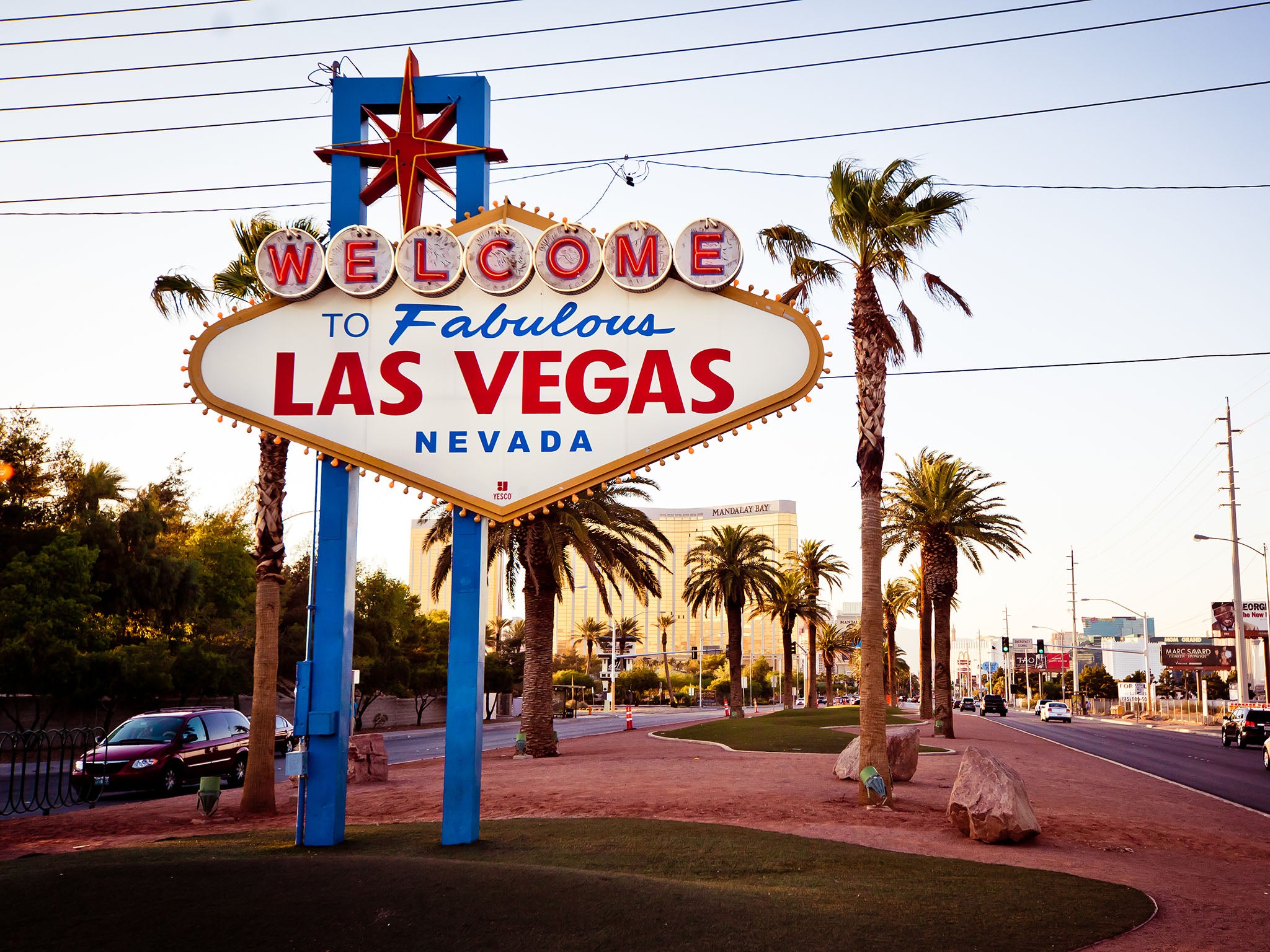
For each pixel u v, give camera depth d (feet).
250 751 55.31
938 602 135.13
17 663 108.68
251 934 23.38
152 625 137.39
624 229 41.01
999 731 163.53
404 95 44.60
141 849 39.65
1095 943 27.04
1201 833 51.01
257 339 41.83
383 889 26.73
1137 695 395.34
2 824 51.52
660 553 114.01
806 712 208.54
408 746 136.05
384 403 41.24
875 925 27.27
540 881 28.55
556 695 308.19
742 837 43.04
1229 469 179.32
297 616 172.96
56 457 135.54
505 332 41.32
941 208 62.39
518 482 40.55
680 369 40.45
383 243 41.52
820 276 66.59
